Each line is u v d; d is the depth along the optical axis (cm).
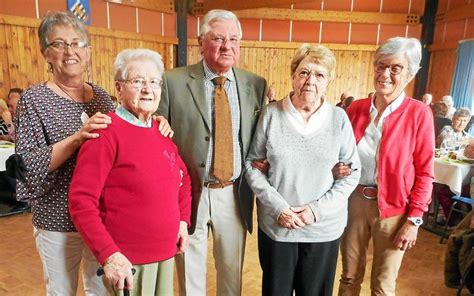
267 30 707
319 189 150
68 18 128
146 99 120
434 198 374
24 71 502
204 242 175
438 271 278
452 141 407
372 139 165
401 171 160
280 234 151
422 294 245
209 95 166
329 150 148
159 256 127
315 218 146
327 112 152
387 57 154
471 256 231
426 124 160
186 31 677
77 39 129
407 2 716
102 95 147
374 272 176
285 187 150
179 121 166
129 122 121
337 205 150
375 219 168
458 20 666
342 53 725
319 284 158
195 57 697
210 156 165
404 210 164
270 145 151
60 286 137
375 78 162
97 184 114
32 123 126
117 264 112
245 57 707
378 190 163
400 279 264
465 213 330
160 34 648
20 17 487
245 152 167
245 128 167
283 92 733
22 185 127
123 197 119
